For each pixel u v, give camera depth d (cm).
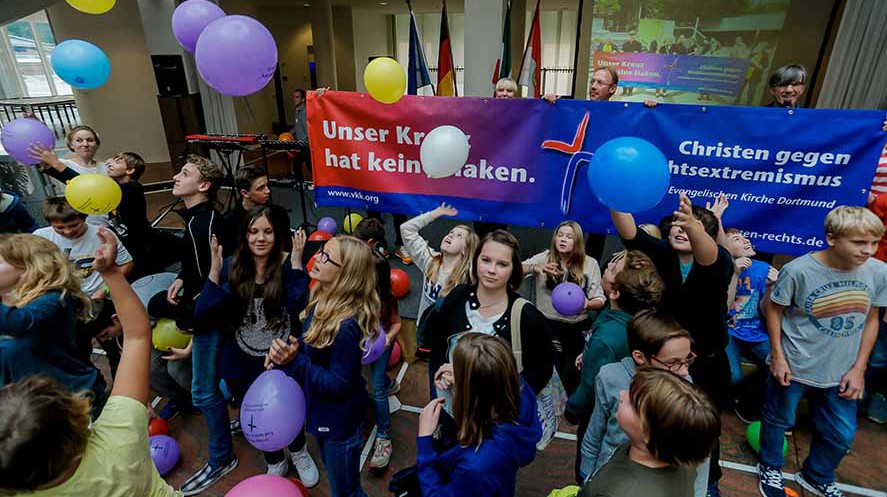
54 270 185
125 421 118
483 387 128
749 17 581
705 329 189
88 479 107
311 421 192
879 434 277
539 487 245
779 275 213
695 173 276
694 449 111
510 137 296
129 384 125
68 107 1472
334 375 179
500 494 131
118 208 331
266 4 1168
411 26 459
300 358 200
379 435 259
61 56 307
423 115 304
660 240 213
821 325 202
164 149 1009
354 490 204
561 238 275
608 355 176
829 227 188
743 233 279
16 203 342
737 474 251
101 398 210
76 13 880
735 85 613
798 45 580
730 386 280
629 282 178
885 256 287
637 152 191
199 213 271
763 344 274
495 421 132
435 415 146
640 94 646
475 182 312
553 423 216
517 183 306
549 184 300
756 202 271
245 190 321
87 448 110
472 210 320
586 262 288
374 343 188
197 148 825
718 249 184
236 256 216
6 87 1488
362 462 262
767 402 233
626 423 123
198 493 242
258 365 226
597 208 296
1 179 638
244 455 266
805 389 220
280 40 1331
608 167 195
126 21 911
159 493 131
